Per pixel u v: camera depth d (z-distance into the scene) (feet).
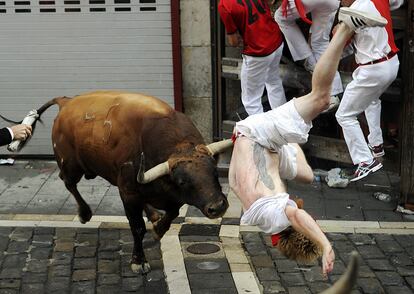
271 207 11.39
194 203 15.43
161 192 16.20
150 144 16.49
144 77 26.68
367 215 21.50
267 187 12.02
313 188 23.88
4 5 26.17
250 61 23.35
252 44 23.12
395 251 18.81
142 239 17.83
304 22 24.21
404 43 22.24
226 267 17.88
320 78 11.80
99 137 17.61
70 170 19.44
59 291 16.84
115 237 19.97
